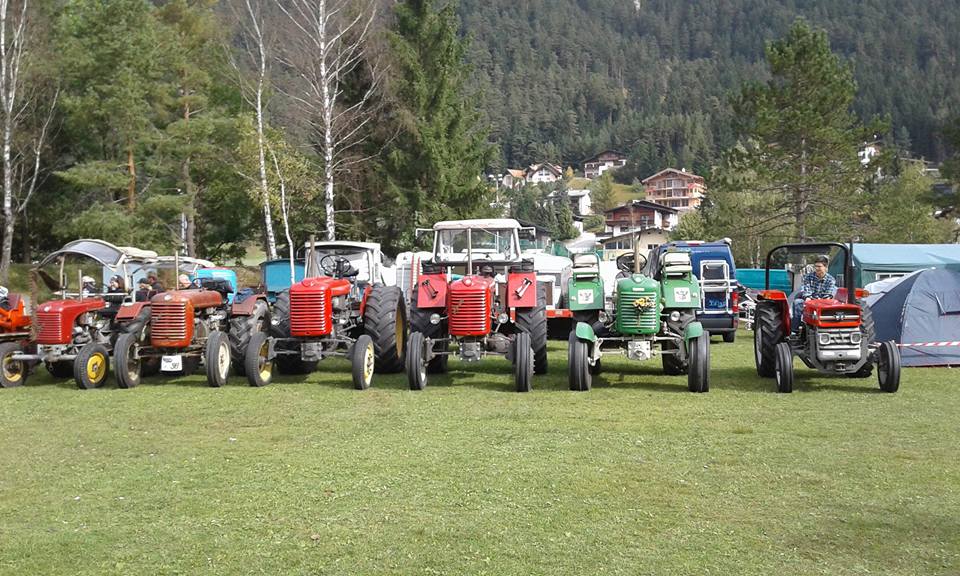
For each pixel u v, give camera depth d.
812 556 4.70
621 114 160.25
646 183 104.12
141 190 28.86
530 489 5.94
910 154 120.06
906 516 5.32
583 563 4.63
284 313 11.37
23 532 5.24
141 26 27.92
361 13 26.89
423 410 8.88
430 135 27.77
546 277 17.23
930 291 12.66
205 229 33.94
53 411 9.21
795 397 9.50
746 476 6.21
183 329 10.84
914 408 8.80
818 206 28.17
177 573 4.58
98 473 6.57
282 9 26.22
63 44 27.55
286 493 5.94
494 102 147.38
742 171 28.42
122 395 10.23
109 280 12.24
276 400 9.67
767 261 11.16
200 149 27.91
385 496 5.83
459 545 4.91
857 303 10.20
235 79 29.78
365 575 4.51
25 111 28.52
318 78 26.81
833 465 6.50
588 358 10.11
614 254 34.53
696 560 4.65
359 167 28.47
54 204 30.06
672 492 5.85
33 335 11.31
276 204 28.28
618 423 8.06
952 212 34.09
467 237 12.10
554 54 195.50
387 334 11.30
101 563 4.73
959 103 129.12
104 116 27.20
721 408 8.82
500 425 8.03
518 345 9.93
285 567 4.63
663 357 11.48
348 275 12.18
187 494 5.96
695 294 10.45
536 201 82.75
